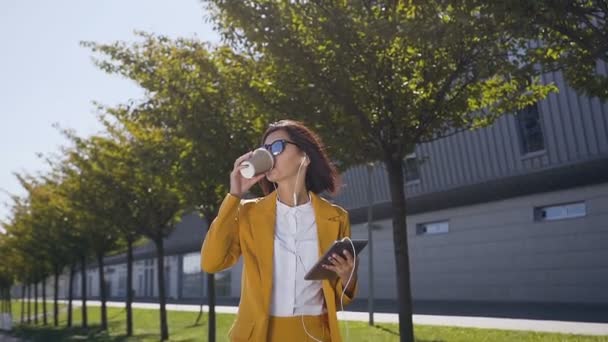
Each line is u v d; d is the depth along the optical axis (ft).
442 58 29.43
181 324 90.27
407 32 24.95
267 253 10.29
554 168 86.43
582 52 26.55
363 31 27.35
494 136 95.14
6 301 215.10
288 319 10.22
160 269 66.39
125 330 88.48
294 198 10.57
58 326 120.78
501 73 28.66
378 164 36.19
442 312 81.76
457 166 102.37
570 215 88.69
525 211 95.20
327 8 29.43
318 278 9.97
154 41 44.16
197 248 189.67
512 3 21.61
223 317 92.22
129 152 57.31
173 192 49.47
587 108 80.53
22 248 118.62
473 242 104.42
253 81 33.06
